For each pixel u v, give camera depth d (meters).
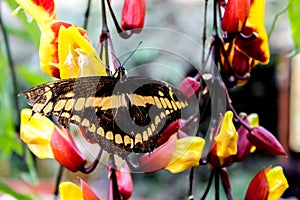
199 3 2.43
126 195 1.07
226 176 1.07
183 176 2.70
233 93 2.81
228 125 1.04
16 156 2.36
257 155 2.73
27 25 1.31
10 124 1.48
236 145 1.06
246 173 2.69
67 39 1.01
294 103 2.86
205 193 1.07
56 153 1.05
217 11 1.09
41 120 1.07
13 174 2.55
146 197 2.71
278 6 2.20
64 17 2.25
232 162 1.07
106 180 1.73
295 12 1.21
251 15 1.07
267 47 1.08
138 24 1.04
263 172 1.08
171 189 2.70
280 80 2.80
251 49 1.08
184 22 2.40
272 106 2.86
